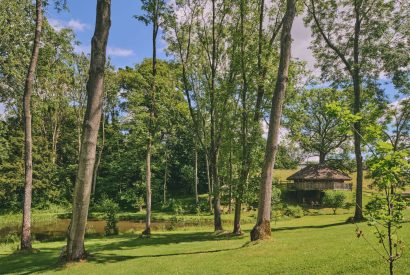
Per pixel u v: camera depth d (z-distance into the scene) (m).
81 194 14.26
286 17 16.48
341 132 5.90
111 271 12.32
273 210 33.69
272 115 16.45
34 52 19.83
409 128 26.28
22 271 13.68
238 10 24.08
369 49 26.75
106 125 60.03
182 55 26.39
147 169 26.31
